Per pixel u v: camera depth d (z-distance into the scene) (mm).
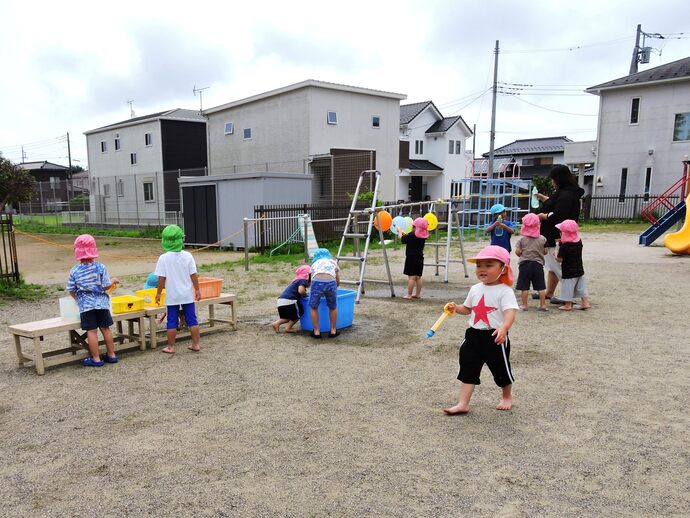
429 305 8023
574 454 3207
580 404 3990
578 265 7254
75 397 4395
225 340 6199
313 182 23375
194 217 19766
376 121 25609
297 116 23625
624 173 26219
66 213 38156
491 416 3801
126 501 2799
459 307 3934
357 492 2826
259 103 25469
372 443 3410
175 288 5609
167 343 6090
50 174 57781
